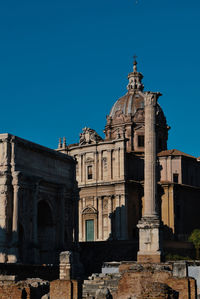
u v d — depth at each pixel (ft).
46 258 274.16
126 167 351.67
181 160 359.05
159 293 114.62
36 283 148.87
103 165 355.36
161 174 360.07
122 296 147.13
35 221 254.27
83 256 296.51
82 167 363.15
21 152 256.52
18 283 145.18
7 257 236.84
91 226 353.10
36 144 267.18
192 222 354.95
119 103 399.44
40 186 268.21
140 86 411.54
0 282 154.20
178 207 348.18
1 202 241.76
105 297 127.54
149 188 211.00
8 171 245.04
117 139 351.25
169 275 147.54
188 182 362.12
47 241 276.21
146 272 149.18
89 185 355.56
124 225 338.13
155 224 205.57
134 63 416.87
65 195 289.94
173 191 344.08
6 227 240.12
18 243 239.30
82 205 358.64
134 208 349.41
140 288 146.10
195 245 285.02
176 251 276.41
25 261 248.11
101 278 177.47
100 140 367.86
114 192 347.36
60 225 278.67
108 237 343.26
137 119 385.70
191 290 130.21
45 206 276.62
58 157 286.05
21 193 251.39
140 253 204.85
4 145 247.70
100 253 292.40
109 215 344.90
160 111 398.42
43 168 274.36
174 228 338.95
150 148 213.46
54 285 136.05
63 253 168.45
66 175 294.46
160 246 205.05
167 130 400.88
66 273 166.40
